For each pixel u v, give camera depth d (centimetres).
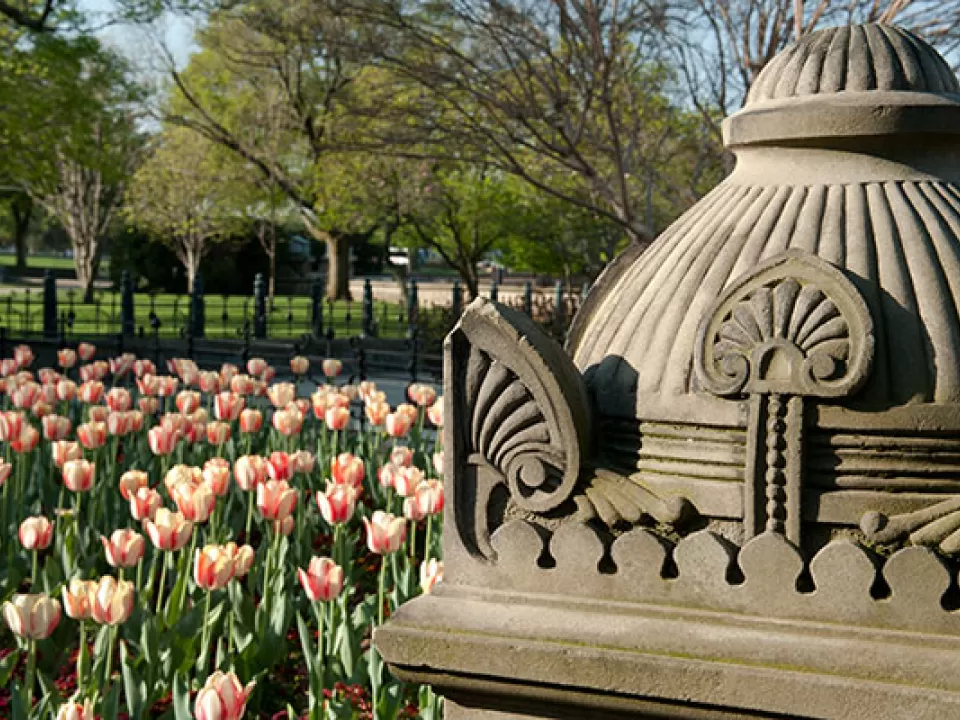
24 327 2373
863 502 222
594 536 238
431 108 1177
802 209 243
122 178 2144
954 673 208
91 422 598
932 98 243
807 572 224
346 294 3462
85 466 519
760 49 1077
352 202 2283
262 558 548
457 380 249
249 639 444
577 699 233
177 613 455
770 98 257
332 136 1405
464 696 246
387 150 1341
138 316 2855
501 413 245
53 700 384
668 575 233
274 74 2219
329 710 372
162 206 3186
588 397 248
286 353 1522
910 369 222
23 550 576
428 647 241
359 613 460
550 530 244
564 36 1108
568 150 1155
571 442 239
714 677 220
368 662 417
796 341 224
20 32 1791
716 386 229
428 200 2191
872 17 992
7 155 1902
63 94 1830
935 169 247
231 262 3969
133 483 493
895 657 212
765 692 216
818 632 220
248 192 2939
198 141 2877
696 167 1286
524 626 237
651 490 238
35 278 4797
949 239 235
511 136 1134
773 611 225
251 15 1223
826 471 225
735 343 229
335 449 700
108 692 373
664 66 1242
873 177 245
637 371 244
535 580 243
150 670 404
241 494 650
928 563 214
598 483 242
